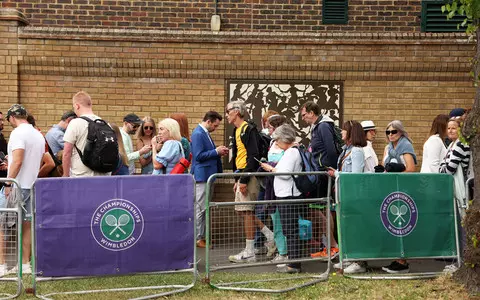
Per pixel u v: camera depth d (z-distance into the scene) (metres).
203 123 9.43
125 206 6.79
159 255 6.89
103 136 7.68
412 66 10.50
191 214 6.97
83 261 6.71
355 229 7.45
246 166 8.75
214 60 10.44
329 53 10.48
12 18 10.27
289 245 7.61
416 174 7.64
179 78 10.52
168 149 8.88
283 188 7.84
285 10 11.05
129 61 10.40
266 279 7.39
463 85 10.62
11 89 10.34
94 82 10.49
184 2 11.00
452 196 7.71
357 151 8.25
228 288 7.02
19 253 6.71
